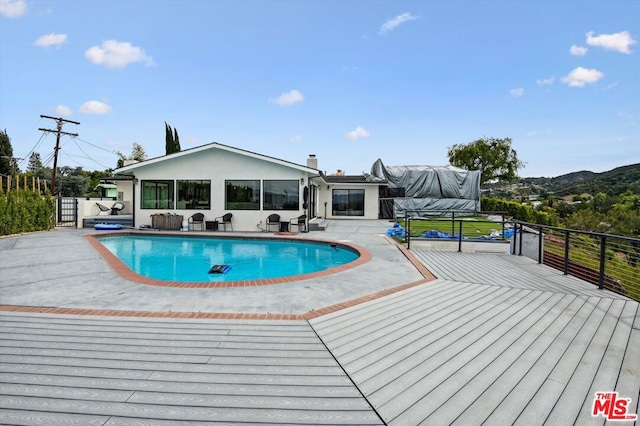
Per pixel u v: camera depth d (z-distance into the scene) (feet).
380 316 13.26
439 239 33.19
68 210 55.47
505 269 23.26
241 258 32.65
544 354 10.11
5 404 7.31
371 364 9.34
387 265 24.17
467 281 19.45
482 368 9.20
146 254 34.42
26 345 10.27
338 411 7.25
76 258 26.05
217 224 48.47
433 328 12.09
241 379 8.46
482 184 120.57
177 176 49.21
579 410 7.37
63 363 9.16
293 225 47.70
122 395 7.71
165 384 8.20
